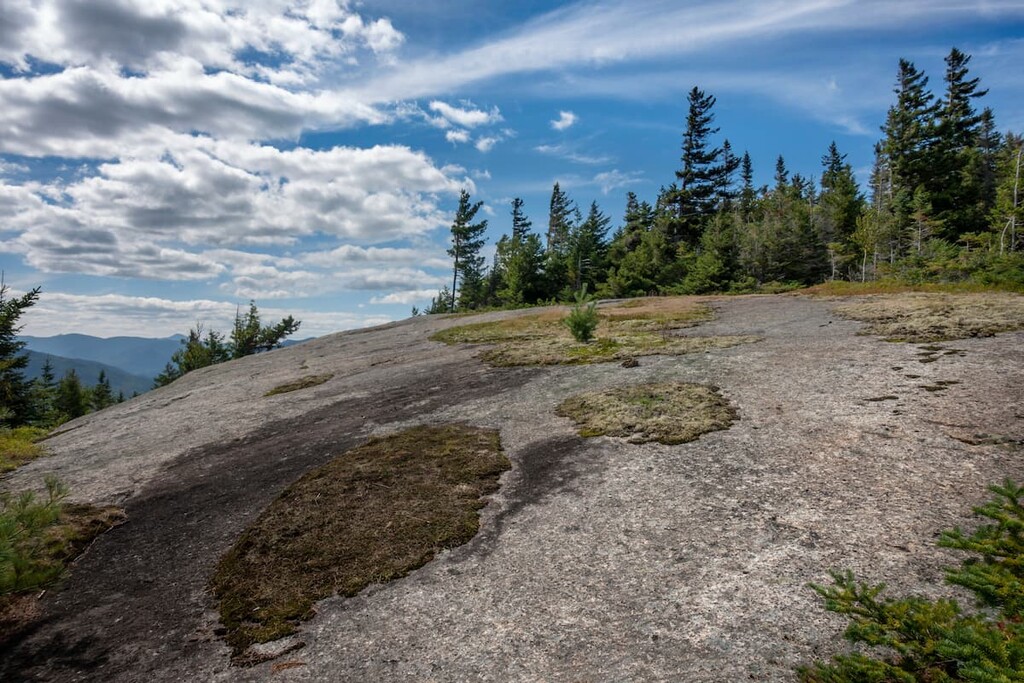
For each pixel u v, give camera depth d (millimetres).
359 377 17172
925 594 4012
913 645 2803
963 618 2902
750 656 3672
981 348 10867
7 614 5426
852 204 50688
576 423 9523
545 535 5875
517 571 5273
